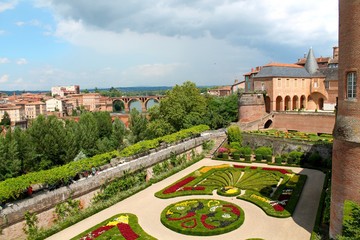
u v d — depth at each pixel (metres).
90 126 67.69
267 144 62.62
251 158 60.34
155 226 32.28
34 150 51.12
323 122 70.44
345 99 24.91
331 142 54.25
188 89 84.50
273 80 80.25
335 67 87.06
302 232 29.56
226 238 29.09
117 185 41.53
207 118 82.12
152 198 40.50
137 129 75.62
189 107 82.56
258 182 44.78
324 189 39.41
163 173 50.84
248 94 78.69
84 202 37.28
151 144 52.22
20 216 30.30
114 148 68.19
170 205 37.03
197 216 33.53
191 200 38.44
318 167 51.81
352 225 22.83
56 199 33.91
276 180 45.53
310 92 86.25
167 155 53.38
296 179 45.06
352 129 23.84
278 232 29.75
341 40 25.39
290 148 58.81
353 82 24.41
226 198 39.44
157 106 86.81
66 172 35.78
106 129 77.94
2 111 164.62
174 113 77.81
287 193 39.44
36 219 31.72
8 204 31.36
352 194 24.16
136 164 45.47
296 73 84.50
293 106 87.44
